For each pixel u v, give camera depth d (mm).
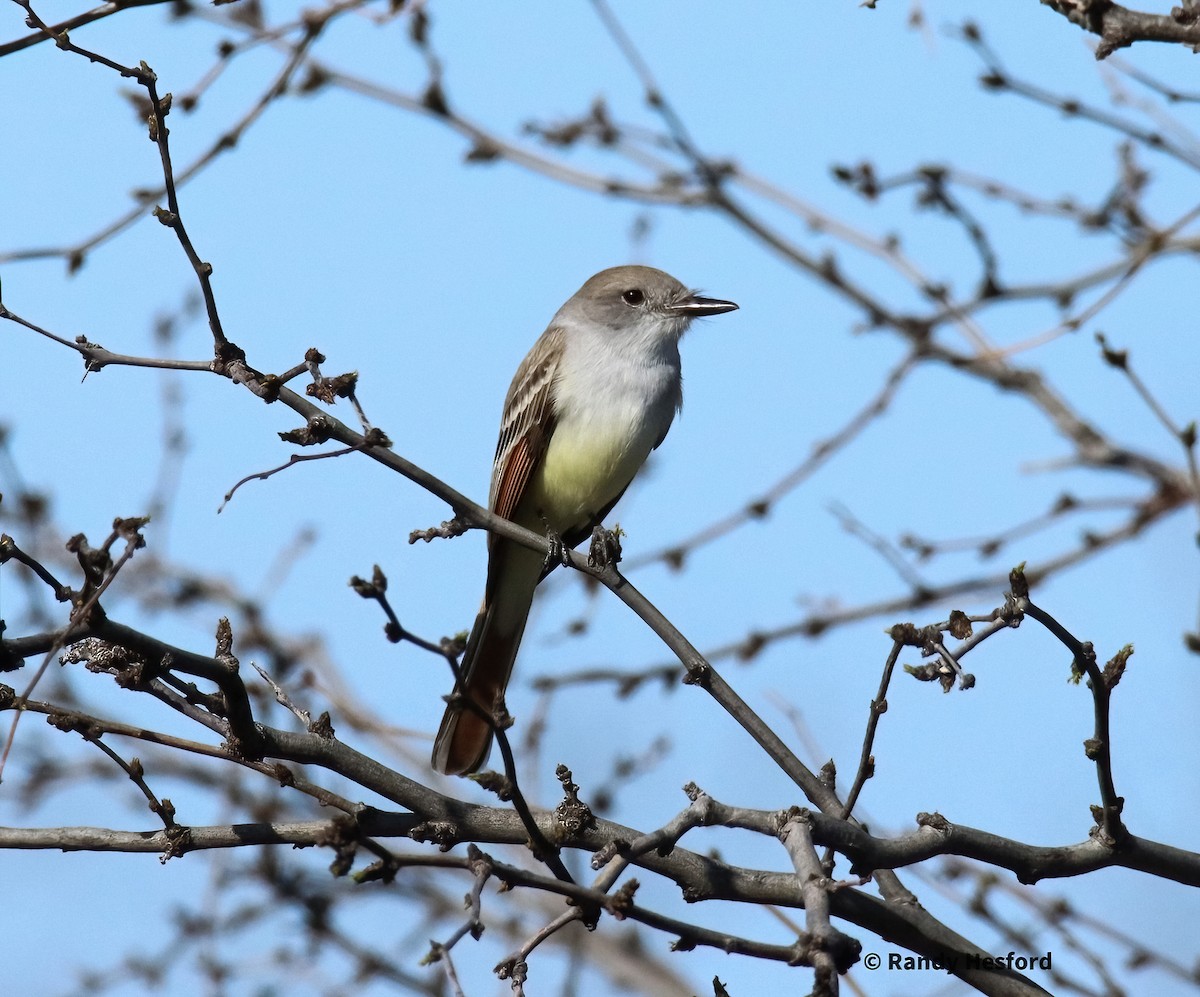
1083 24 7621
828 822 7980
